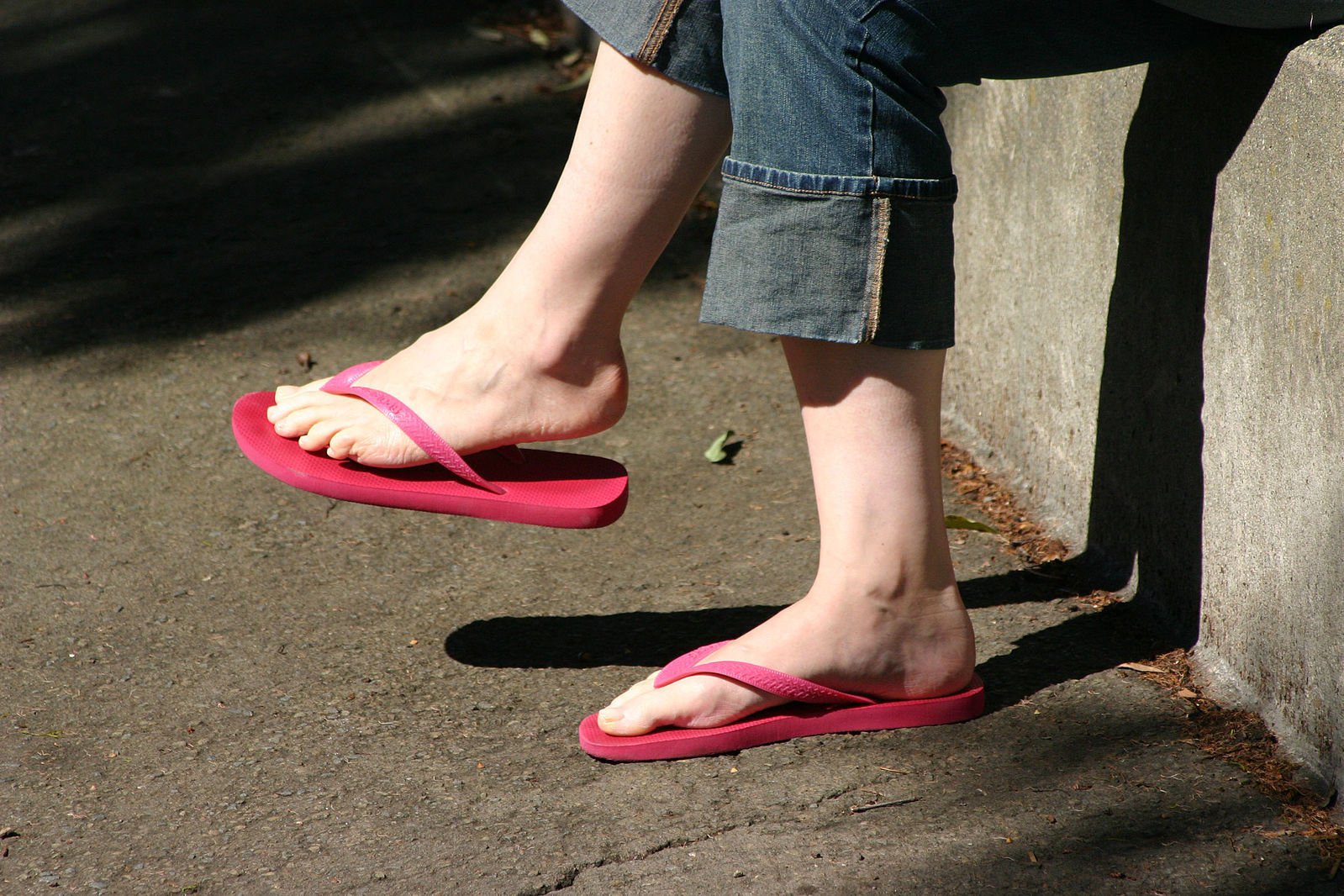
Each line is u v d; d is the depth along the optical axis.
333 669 2.89
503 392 2.78
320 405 2.81
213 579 3.30
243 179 5.96
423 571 3.36
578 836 2.29
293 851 2.27
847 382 2.39
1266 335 2.49
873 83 2.18
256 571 3.35
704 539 3.52
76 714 2.71
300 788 2.46
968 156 3.82
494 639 3.03
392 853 2.26
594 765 2.51
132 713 2.72
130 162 6.10
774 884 2.15
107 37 7.56
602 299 2.74
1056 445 3.47
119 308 4.91
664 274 5.36
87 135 6.36
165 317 4.85
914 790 2.40
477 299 4.99
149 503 3.70
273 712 2.72
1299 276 2.37
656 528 3.59
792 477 3.85
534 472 2.88
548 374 2.79
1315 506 2.36
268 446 2.81
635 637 3.03
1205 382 2.72
